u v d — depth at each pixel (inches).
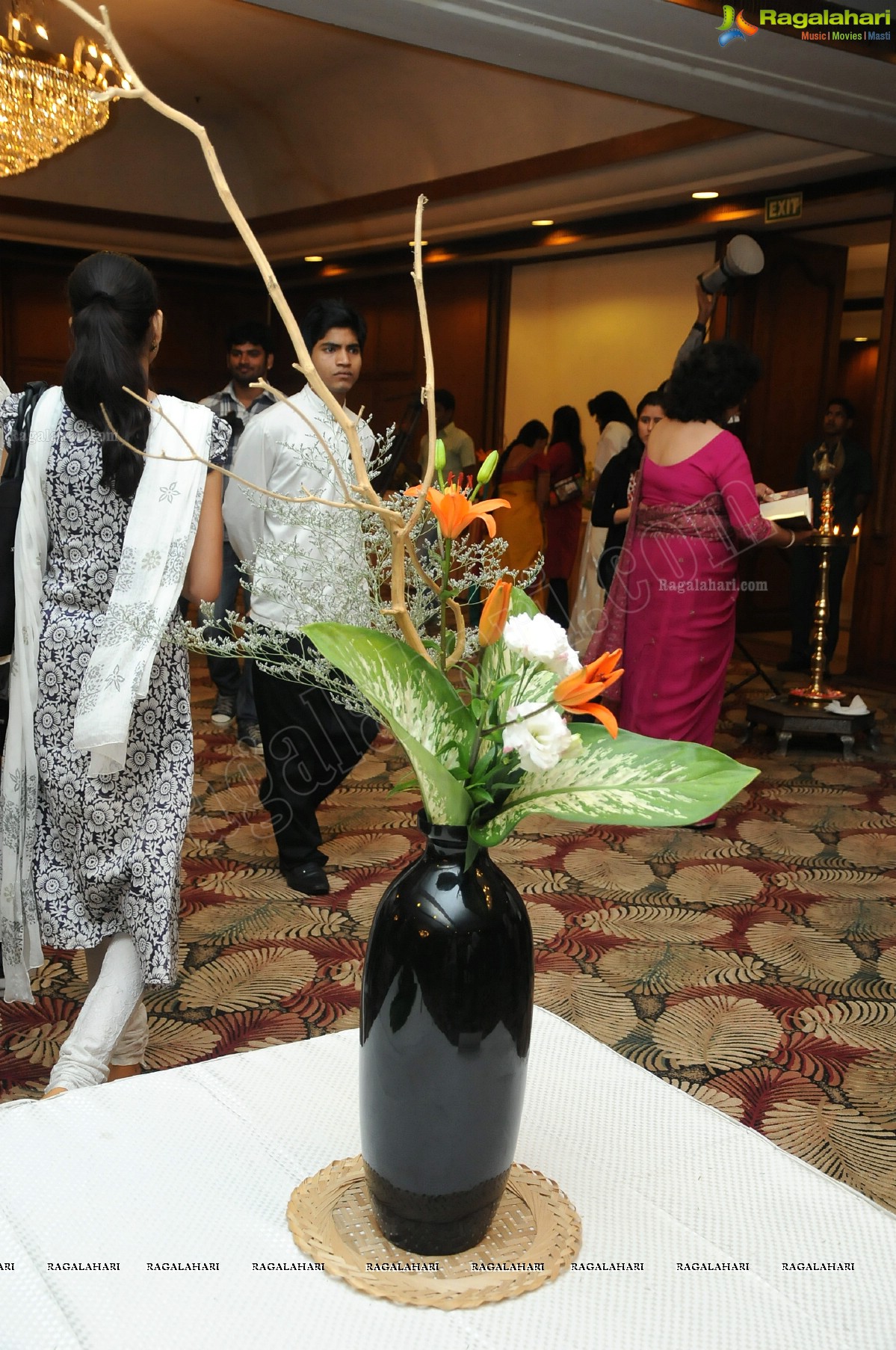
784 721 213.9
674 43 179.0
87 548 77.6
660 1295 39.6
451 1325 37.9
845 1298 39.9
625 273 352.5
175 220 422.0
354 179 366.3
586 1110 51.0
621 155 280.8
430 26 173.3
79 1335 36.6
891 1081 101.8
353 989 114.7
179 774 80.2
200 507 77.2
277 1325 37.5
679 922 136.9
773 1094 99.0
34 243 422.6
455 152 327.6
